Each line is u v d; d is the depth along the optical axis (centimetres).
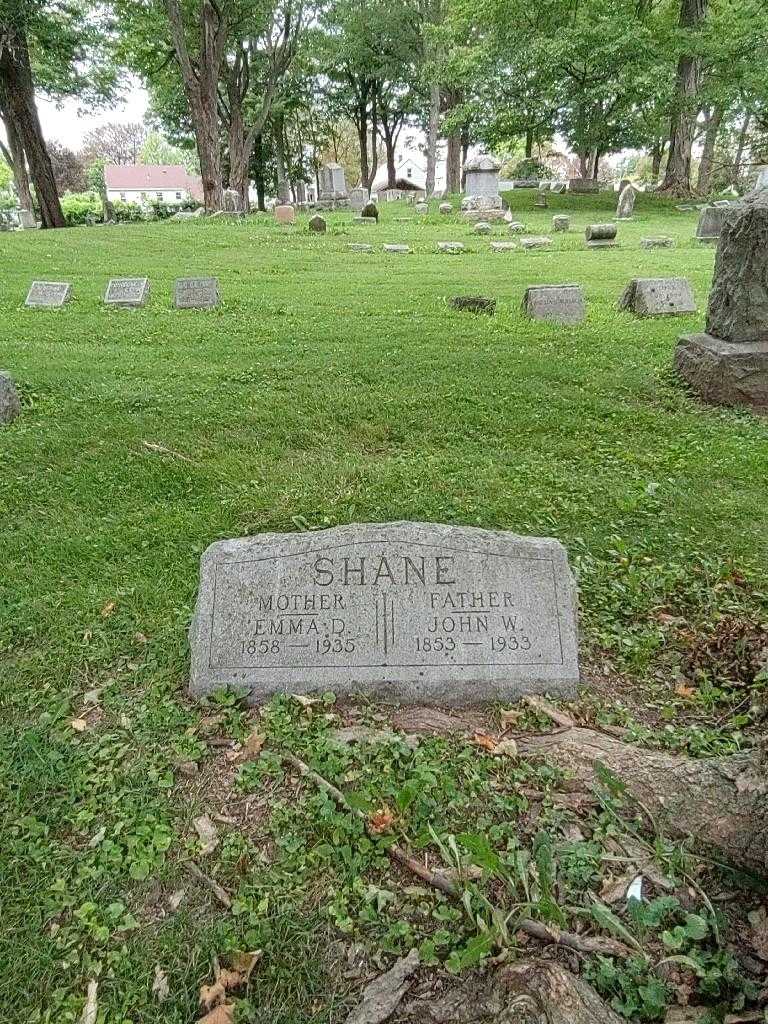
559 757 316
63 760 321
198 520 546
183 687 368
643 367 906
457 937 240
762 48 3002
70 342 1076
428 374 878
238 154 3962
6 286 1494
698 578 477
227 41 3541
